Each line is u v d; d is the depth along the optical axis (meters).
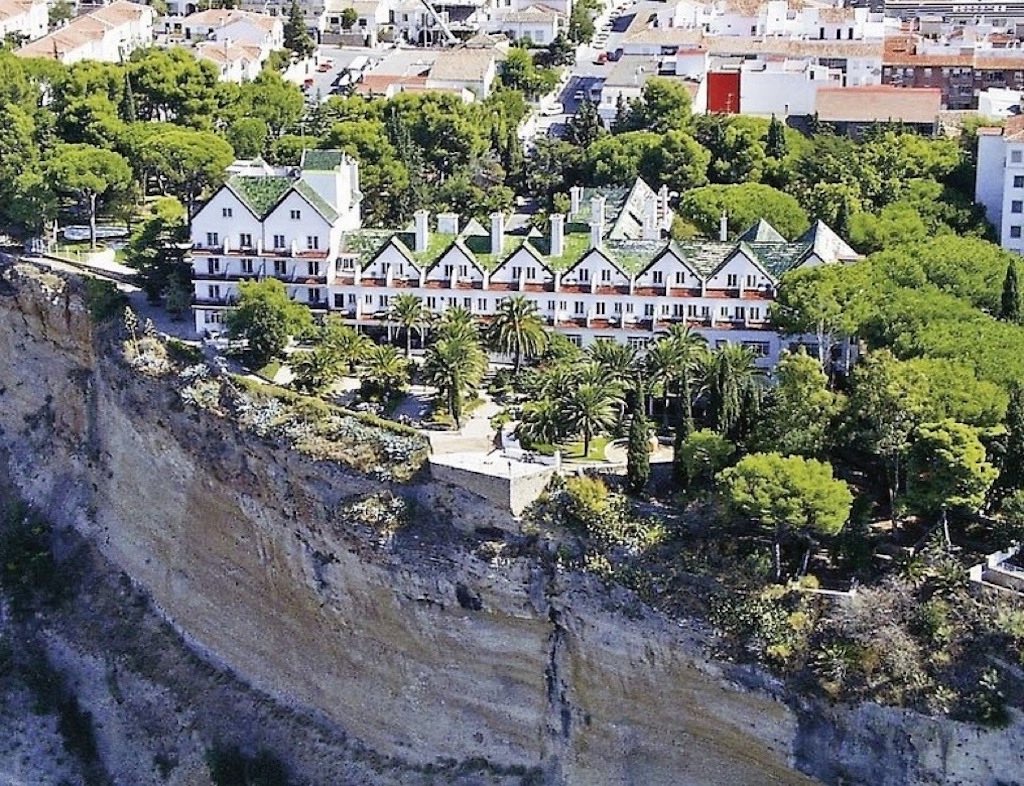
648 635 155.38
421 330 198.88
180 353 199.25
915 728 143.12
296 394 185.75
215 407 189.12
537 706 163.75
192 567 192.12
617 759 159.38
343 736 176.00
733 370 169.75
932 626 145.38
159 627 194.50
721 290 194.88
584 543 160.25
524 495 164.25
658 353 179.25
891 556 152.88
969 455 147.00
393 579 169.25
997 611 144.38
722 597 152.50
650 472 167.50
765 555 152.88
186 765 181.38
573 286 199.25
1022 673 141.00
